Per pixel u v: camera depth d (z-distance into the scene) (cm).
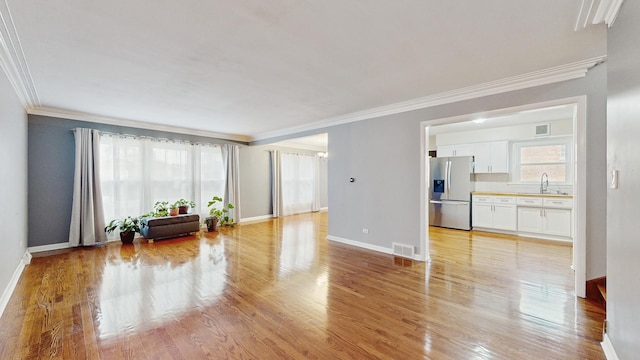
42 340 202
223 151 682
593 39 214
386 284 307
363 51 237
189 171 616
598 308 246
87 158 468
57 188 453
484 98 332
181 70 276
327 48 231
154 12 178
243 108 429
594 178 262
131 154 528
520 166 597
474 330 214
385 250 437
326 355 184
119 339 203
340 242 506
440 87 331
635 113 139
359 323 225
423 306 254
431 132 662
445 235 555
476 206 597
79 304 259
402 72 283
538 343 196
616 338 165
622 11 156
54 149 451
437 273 341
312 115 480
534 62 259
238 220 711
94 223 472
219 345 196
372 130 453
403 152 413
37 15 180
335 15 182
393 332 212
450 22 191
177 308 252
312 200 948
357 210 479
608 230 180
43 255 419
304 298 273
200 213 631
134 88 331
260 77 297
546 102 287
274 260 397
